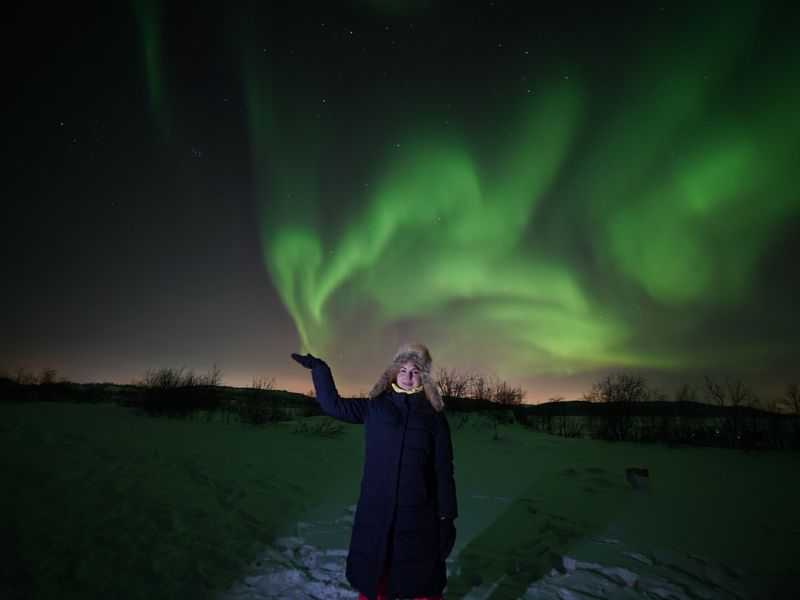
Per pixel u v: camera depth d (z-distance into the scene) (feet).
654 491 20.04
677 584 11.23
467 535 14.44
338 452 27.68
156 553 11.89
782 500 19.04
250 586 10.67
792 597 10.79
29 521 12.96
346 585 10.71
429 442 8.50
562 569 12.04
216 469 20.77
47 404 38.34
